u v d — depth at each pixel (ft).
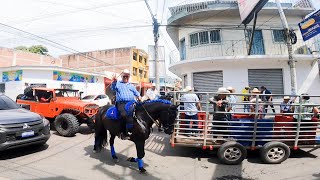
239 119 23.30
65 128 32.01
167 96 27.17
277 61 53.67
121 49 151.33
